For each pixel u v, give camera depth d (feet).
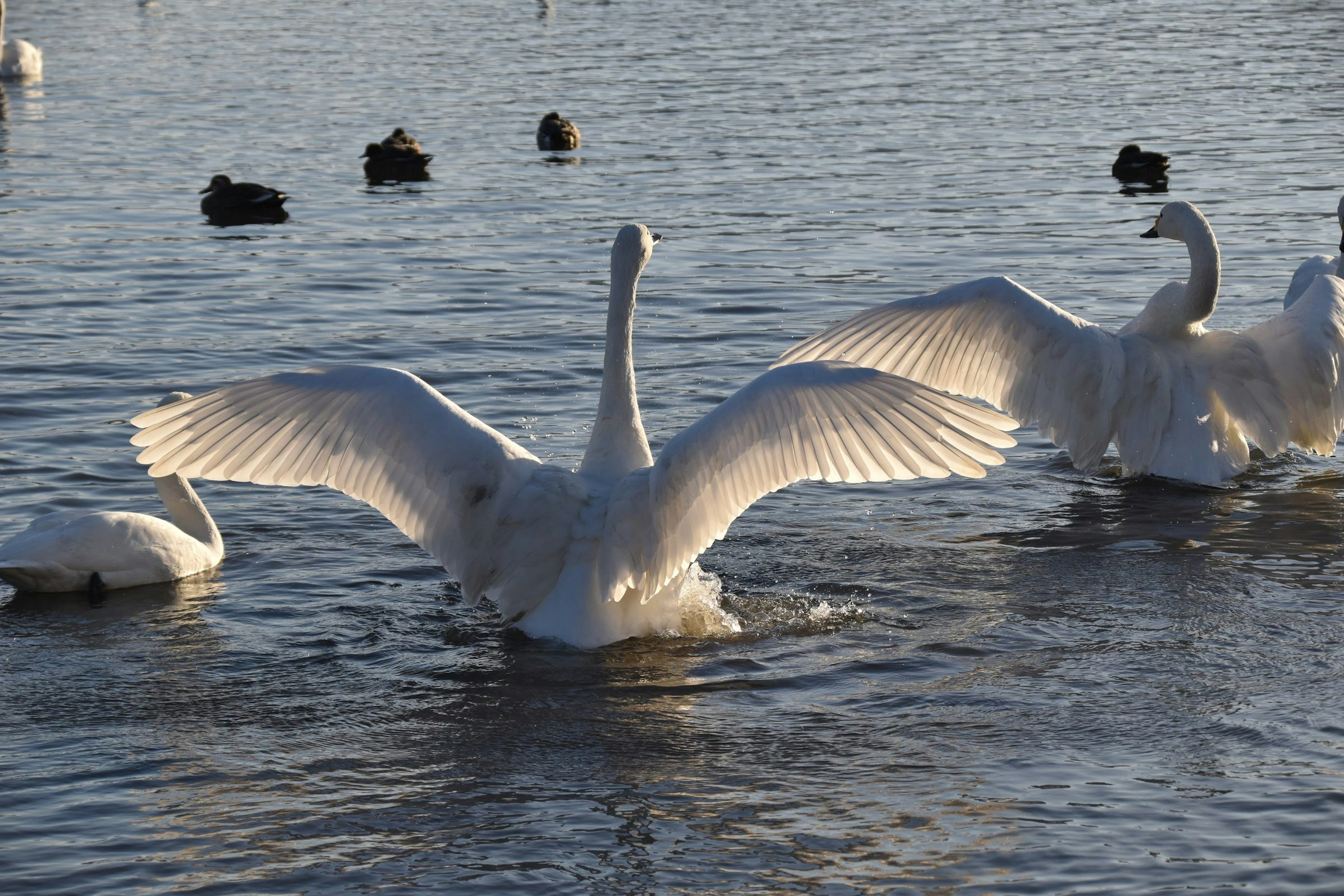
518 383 53.47
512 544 31.07
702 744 26.78
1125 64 148.15
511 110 125.59
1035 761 25.81
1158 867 22.15
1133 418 43.60
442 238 80.33
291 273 72.18
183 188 94.73
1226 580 35.06
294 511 41.68
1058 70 144.56
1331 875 21.79
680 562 29.84
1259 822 23.41
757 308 64.39
